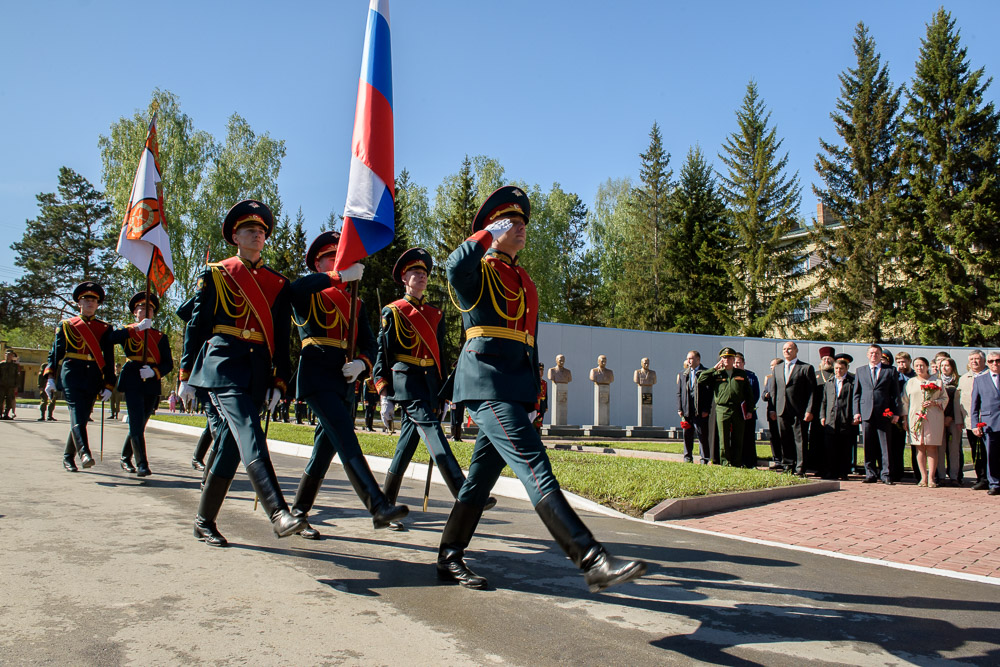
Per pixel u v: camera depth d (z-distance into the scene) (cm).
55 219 5319
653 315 4494
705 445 1244
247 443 432
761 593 420
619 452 1625
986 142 3578
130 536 490
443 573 417
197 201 3762
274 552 464
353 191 496
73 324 821
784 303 3931
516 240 417
